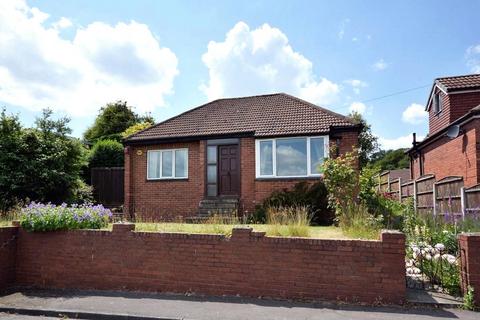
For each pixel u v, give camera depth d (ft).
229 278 22.94
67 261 25.70
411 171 74.33
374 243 20.90
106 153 78.48
